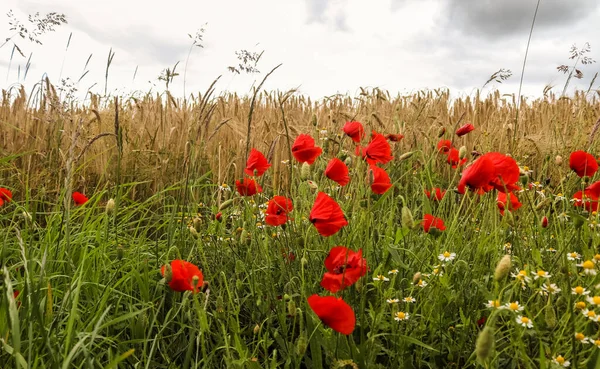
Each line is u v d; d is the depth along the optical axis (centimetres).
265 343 185
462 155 220
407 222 177
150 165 470
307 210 263
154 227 382
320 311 144
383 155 241
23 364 141
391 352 185
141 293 228
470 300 204
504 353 177
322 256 234
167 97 523
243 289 252
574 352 138
